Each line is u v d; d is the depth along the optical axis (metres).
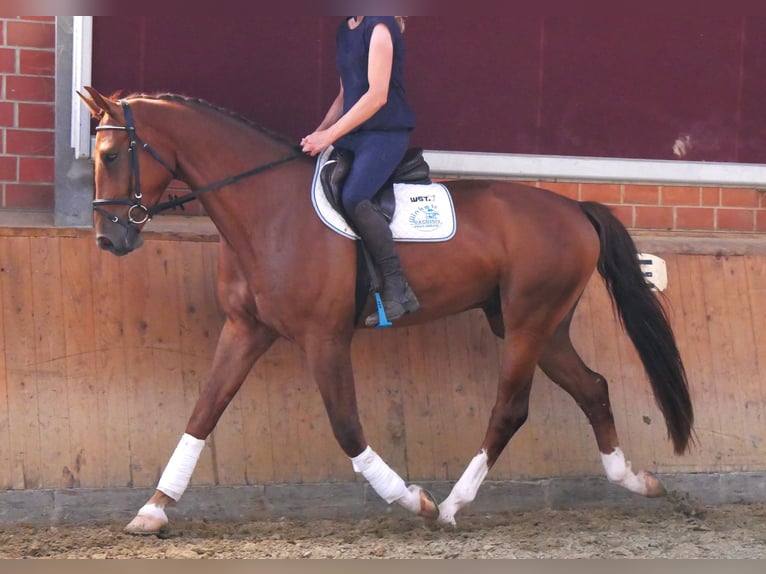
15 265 6.95
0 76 7.18
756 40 8.26
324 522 6.83
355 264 6.18
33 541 6.19
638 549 6.11
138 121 6.02
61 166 7.14
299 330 6.17
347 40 6.33
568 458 7.41
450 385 7.39
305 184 6.23
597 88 8.01
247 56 7.43
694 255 7.91
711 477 7.53
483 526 6.73
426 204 6.38
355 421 6.20
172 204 6.17
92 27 7.11
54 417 6.81
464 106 7.79
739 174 8.16
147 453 6.89
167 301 7.14
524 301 6.50
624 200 8.09
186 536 6.36
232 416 7.04
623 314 6.80
